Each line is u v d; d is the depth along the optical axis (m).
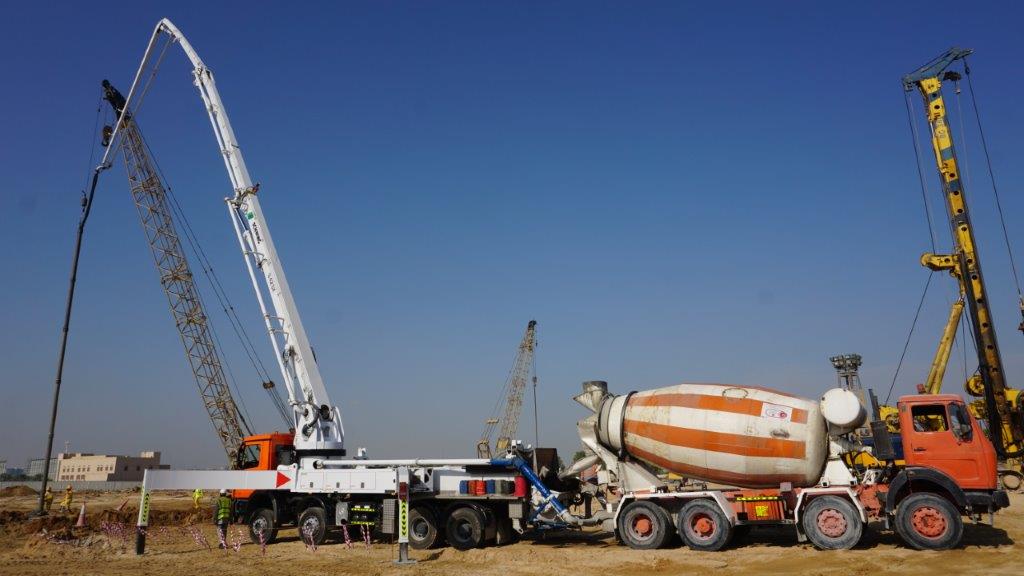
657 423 19.86
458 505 21.20
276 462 25.66
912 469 17.44
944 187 42.03
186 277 50.06
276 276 28.44
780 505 18.56
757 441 18.52
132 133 46.44
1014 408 38.16
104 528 30.42
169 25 34.25
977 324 39.94
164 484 21.88
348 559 19.59
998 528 21.09
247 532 28.94
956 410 17.61
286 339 27.69
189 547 23.47
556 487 22.05
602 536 23.44
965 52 42.28
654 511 19.56
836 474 18.30
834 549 17.62
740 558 17.38
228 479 22.69
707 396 19.50
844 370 36.06
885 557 16.31
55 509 45.88
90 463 162.12
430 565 18.14
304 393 26.88
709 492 19.03
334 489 22.44
